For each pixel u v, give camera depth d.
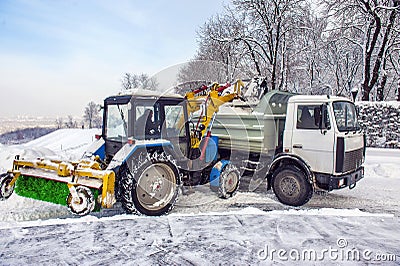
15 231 3.81
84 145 14.98
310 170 5.17
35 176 4.60
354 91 13.29
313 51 20.42
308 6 18.97
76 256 3.18
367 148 11.70
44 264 3.01
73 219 4.27
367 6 15.35
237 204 5.32
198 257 3.19
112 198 4.13
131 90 5.00
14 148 8.02
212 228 3.99
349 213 4.61
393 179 7.14
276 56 18.28
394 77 21.44
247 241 3.59
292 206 5.25
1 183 4.74
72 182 4.19
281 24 18.19
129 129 4.80
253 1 18.38
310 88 22.25
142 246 3.44
